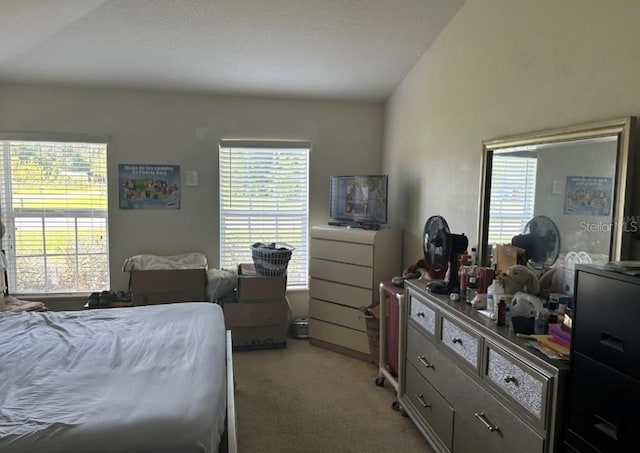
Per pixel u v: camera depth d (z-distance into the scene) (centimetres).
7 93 367
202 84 378
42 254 387
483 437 178
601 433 122
